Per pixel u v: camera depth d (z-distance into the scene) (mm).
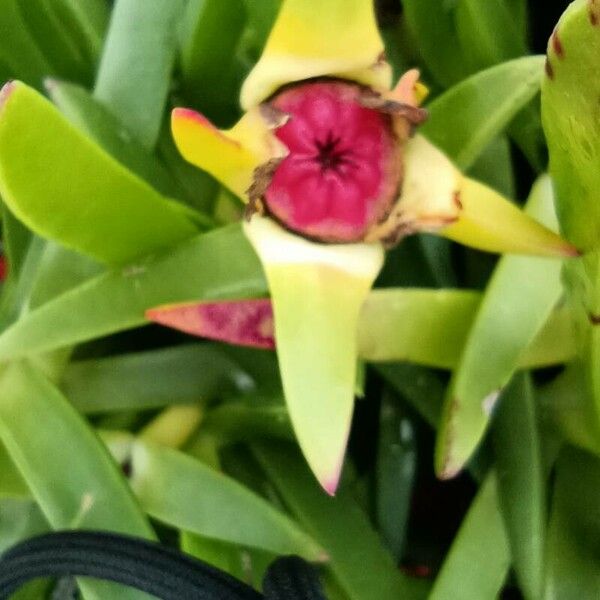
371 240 137
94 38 179
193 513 159
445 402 160
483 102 157
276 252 135
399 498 178
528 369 169
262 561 166
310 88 133
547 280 156
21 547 149
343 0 125
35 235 174
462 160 159
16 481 167
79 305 154
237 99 184
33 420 157
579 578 161
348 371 129
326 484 124
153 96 167
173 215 154
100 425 175
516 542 157
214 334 150
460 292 159
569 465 172
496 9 173
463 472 192
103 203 144
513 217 133
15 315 173
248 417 172
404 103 128
